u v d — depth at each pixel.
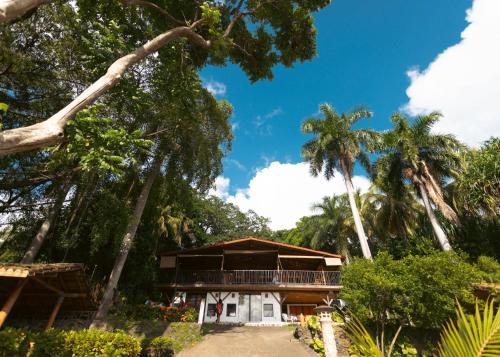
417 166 19.14
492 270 13.80
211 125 17.59
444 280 11.17
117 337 7.36
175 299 19.73
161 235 25.53
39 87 11.70
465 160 18.39
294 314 22.89
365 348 2.78
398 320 12.74
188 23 9.52
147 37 10.81
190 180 17.80
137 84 10.88
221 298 20.25
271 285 20.14
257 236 37.53
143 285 21.23
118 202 14.32
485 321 2.26
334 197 34.41
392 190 21.53
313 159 23.41
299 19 12.24
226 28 12.32
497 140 18.16
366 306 12.22
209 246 21.30
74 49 11.05
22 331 6.25
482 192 17.25
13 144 3.95
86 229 15.80
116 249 14.30
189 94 11.02
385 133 20.84
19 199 13.96
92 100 5.60
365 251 19.08
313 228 33.50
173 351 12.15
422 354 12.44
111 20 9.06
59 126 4.61
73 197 15.27
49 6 10.58
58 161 7.49
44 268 7.48
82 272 9.73
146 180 16.84
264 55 13.27
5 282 9.41
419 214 24.81
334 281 20.64
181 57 10.72
